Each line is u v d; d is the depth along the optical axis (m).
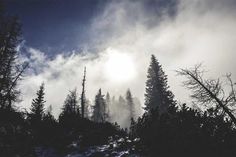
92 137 17.70
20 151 13.58
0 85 21.38
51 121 20.84
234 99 16.41
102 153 14.48
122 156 13.49
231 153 11.52
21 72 24.05
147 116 17.44
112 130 21.70
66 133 18.84
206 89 17.70
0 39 23.88
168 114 16.03
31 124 19.05
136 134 16.94
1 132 13.70
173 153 12.69
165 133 13.83
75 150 15.66
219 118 13.95
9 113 17.67
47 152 15.50
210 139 12.20
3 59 22.95
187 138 12.73
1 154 12.11
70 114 23.02
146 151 13.55
